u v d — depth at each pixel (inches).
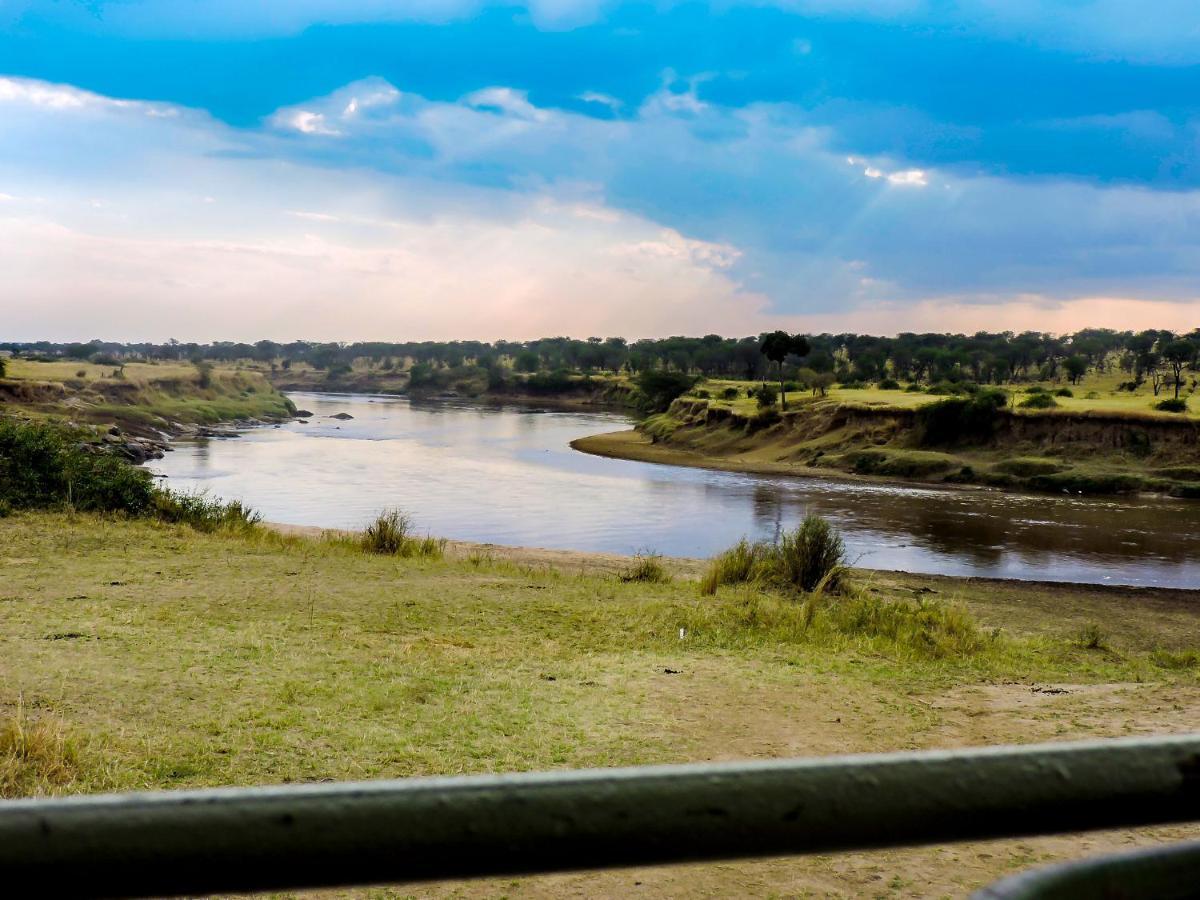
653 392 4662.9
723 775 21.7
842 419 2536.9
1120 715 318.3
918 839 22.2
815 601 519.5
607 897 195.3
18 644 357.4
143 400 3956.7
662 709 322.0
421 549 722.2
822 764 22.3
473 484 1871.3
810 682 363.9
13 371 4503.0
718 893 197.5
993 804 22.5
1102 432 2114.9
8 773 229.1
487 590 538.0
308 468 2132.1
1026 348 6722.4
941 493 1873.8
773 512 1556.3
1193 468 1947.6
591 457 2519.7
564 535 1301.7
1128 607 823.1
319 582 528.7
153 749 260.2
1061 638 571.8
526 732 293.0
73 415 2977.4
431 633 425.1
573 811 20.8
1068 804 22.7
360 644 394.0
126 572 521.3
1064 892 20.9
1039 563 1154.7
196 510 761.6
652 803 21.2
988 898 20.1
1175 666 467.2
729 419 2920.8
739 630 457.4
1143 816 23.4
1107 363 7224.4
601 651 408.8
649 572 670.5
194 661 349.7
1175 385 4387.3
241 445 2839.6
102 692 307.1
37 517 675.4
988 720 315.6
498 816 20.5
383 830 19.9
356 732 284.4
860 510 1605.6
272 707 302.8
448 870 20.4
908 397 3134.8
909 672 388.2
